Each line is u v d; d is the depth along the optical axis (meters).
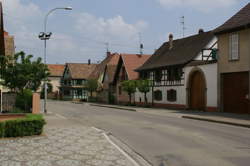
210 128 15.29
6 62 21.20
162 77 36.81
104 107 38.62
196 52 31.72
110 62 63.50
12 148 9.38
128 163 7.70
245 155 8.80
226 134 13.11
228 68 24.80
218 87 25.80
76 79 77.12
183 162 8.04
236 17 24.95
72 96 75.94
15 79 21.30
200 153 9.12
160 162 8.08
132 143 10.95
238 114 23.28
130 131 14.16
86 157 8.33
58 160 7.91
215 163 7.87
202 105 28.75
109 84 54.81
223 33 25.28
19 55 21.64
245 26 22.64
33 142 10.46
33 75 21.77
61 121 18.34
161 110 30.58
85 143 10.52
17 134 11.45
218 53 25.94
